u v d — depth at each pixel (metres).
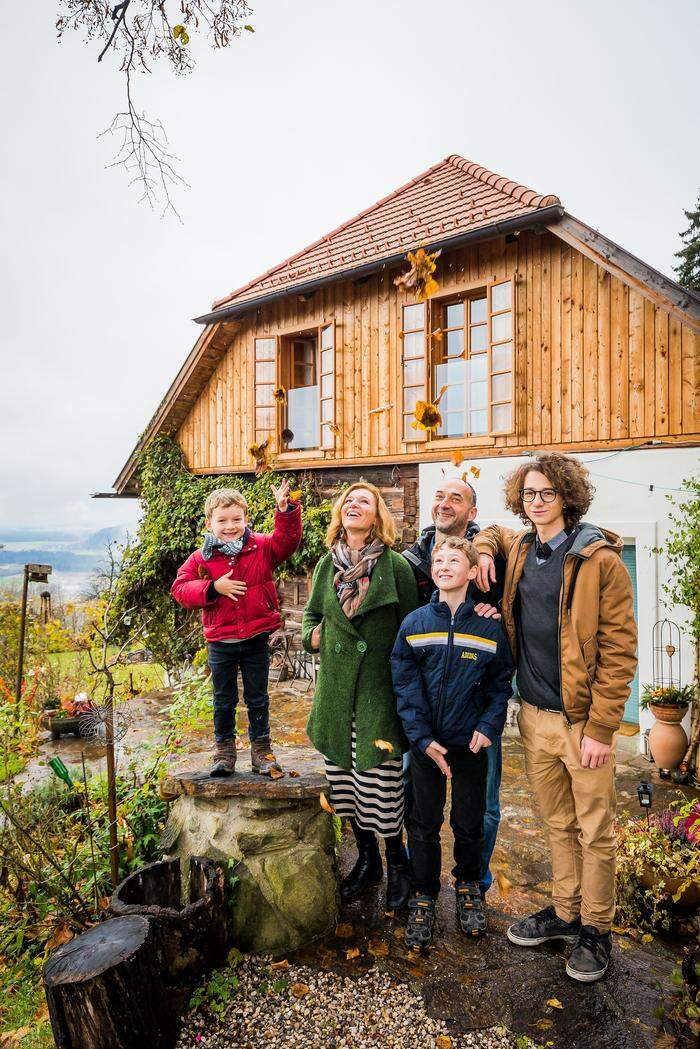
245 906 2.90
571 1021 2.44
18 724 4.20
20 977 3.05
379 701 3.05
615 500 6.64
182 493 11.35
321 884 3.03
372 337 8.76
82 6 2.80
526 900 3.39
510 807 4.91
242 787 3.11
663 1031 2.37
